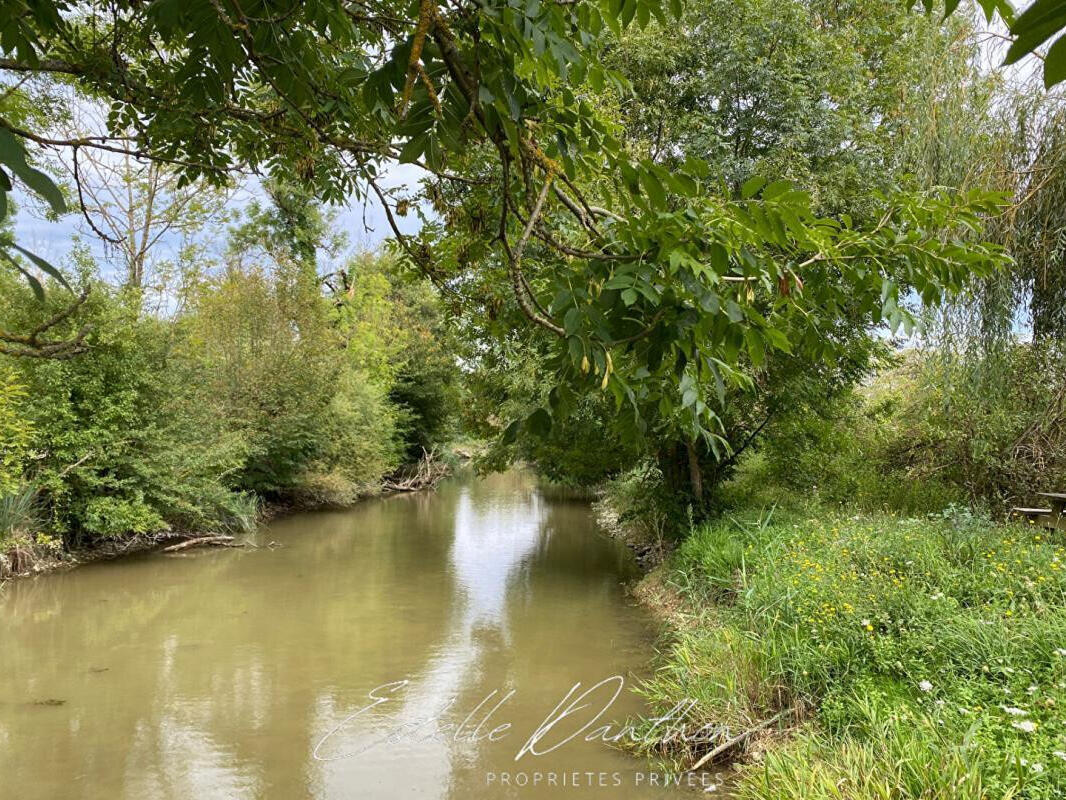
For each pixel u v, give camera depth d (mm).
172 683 6457
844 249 1837
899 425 10344
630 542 13203
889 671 4512
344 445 18828
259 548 12875
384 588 9969
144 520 11352
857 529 7480
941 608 4871
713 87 10203
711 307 1386
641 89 10727
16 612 8672
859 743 3975
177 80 1412
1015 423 7582
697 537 9102
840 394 9891
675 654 6090
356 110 2172
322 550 12750
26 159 710
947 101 6902
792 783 3660
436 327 26250
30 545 10430
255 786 4641
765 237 1428
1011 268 6613
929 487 9398
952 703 3836
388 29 1805
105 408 11094
